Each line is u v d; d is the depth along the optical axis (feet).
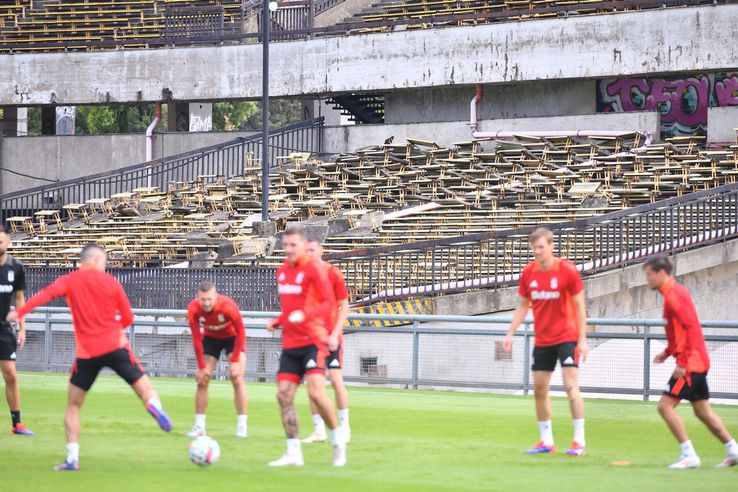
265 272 150.20
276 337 128.26
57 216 231.30
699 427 81.51
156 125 263.90
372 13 255.70
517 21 226.79
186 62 260.21
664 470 59.00
